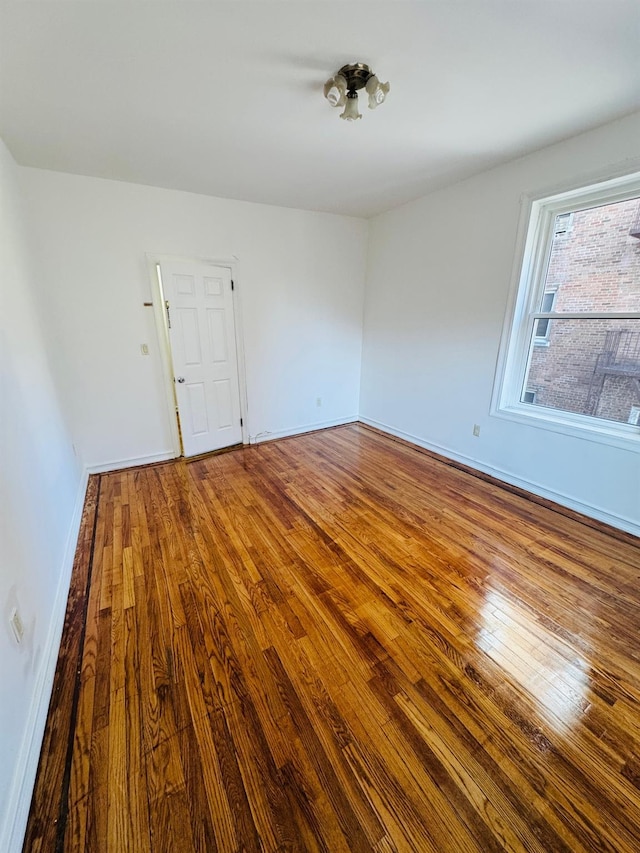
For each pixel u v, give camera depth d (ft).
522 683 4.55
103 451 10.64
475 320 10.27
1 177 6.64
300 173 9.02
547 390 9.16
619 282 7.55
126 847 3.14
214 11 4.11
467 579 6.35
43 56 4.80
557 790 3.51
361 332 14.93
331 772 3.64
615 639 5.20
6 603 3.76
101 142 7.25
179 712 4.18
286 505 8.86
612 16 4.19
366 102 6.01
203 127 6.75
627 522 7.72
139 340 10.49
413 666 4.76
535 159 8.10
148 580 6.32
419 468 11.06
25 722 3.73
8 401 5.02
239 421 12.93
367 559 6.87
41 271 8.79
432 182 9.85
